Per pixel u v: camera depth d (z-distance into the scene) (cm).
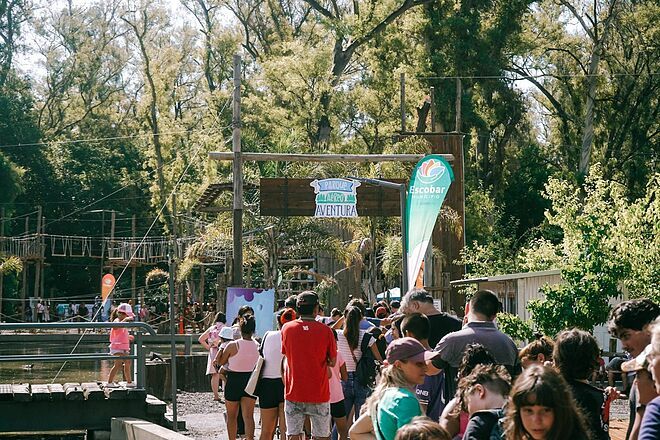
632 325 647
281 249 3419
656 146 6056
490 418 580
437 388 880
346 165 3397
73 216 7150
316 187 2688
